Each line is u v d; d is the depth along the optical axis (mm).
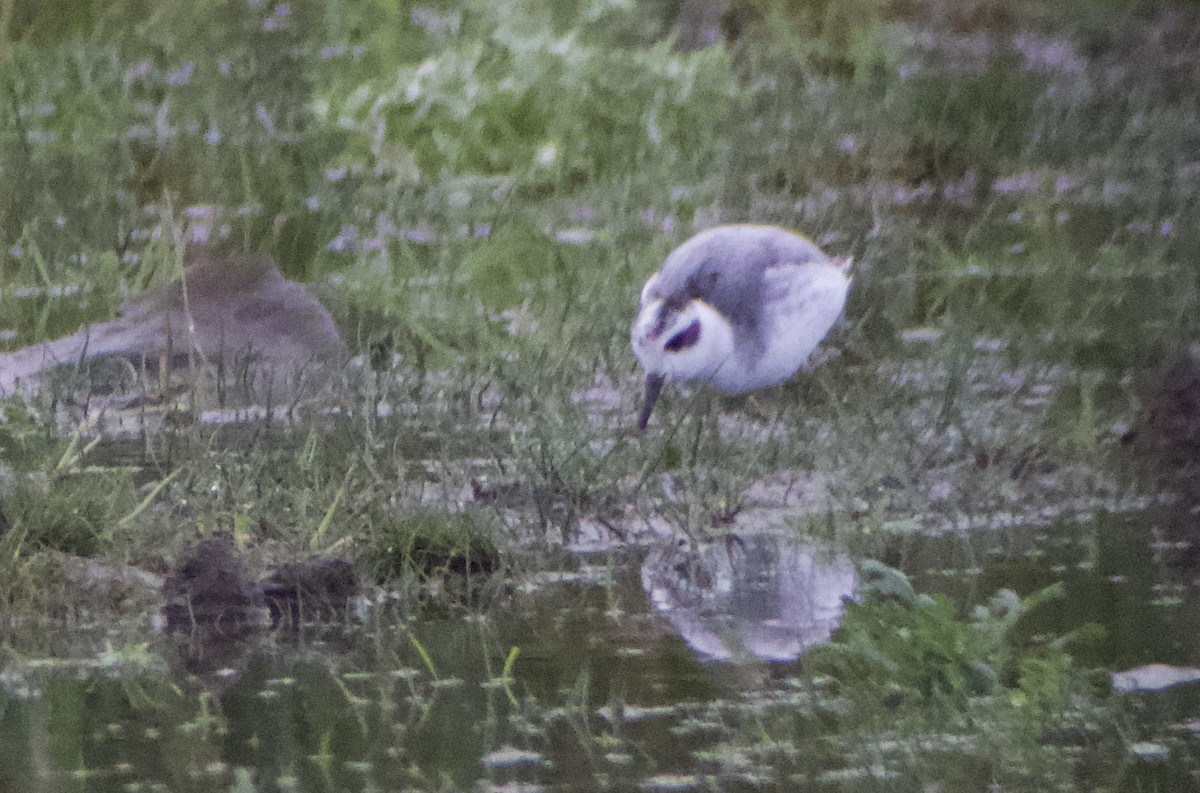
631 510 10641
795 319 12430
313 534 9672
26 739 6969
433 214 18234
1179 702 7230
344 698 7434
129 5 24016
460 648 8148
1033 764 6574
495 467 11195
